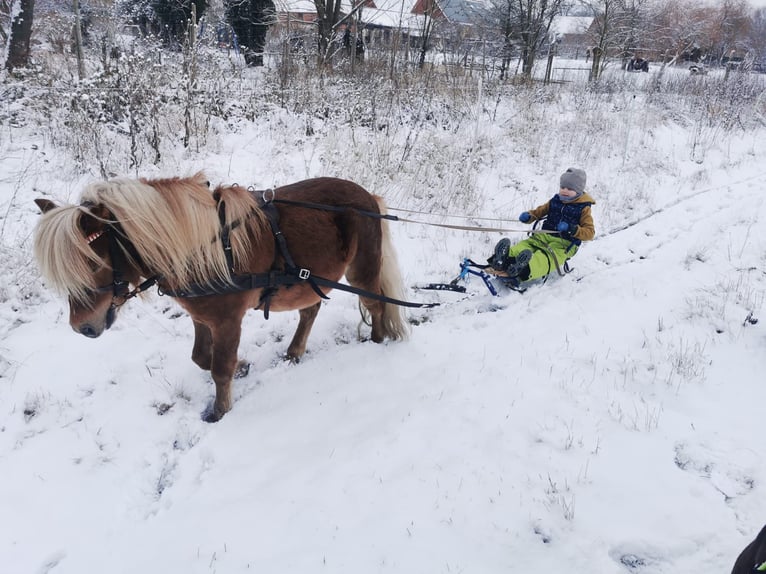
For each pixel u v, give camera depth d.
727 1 35.09
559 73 26.31
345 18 15.77
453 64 15.59
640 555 2.95
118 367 4.27
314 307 4.41
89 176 6.86
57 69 10.63
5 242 5.26
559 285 5.97
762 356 4.71
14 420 3.71
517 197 8.55
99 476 3.38
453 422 3.85
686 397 4.19
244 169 7.77
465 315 5.39
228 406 3.90
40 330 4.57
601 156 10.57
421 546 2.94
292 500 3.23
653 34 27.84
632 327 5.17
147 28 16.52
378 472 3.42
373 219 4.17
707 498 3.27
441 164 8.52
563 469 3.45
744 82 17.28
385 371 4.41
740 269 6.32
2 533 2.98
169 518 3.16
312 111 10.21
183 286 3.23
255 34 15.77
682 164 10.70
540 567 2.85
